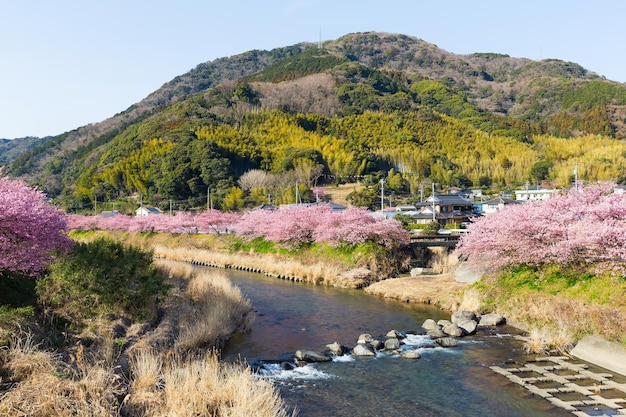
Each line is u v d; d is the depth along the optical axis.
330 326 19.14
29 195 13.44
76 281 14.12
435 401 11.30
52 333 11.98
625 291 16.23
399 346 16.02
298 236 39.88
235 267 39.56
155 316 15.95
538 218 20.78
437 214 65.81
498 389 12.04
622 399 11.10
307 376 13.05
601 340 14.45
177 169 89.31
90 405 8.35
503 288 21.39
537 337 15.77
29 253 12.30
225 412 8.80
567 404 10.91
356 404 11.10
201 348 14.55
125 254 18.61
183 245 54.88
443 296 23.86
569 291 18.42
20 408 7.91
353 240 34.66
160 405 9.03
